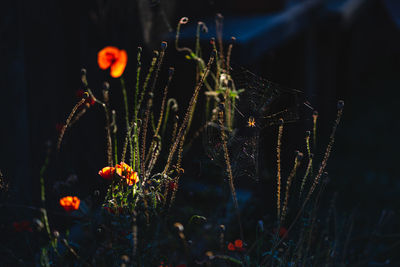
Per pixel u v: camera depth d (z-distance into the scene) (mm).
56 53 3369
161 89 3730
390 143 8055
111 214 2004
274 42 5473
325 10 7898
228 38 4238
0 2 3066
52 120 3355
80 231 2826
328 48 8500
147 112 2145
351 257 3080
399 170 6676
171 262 1927
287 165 3588
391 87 11797
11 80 3174
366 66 12906
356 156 7340
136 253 1896
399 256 3662
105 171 1996
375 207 5074
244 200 3699
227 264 2234
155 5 4043
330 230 3332
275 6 5961
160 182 2123
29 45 3232
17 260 2139
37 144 3279
